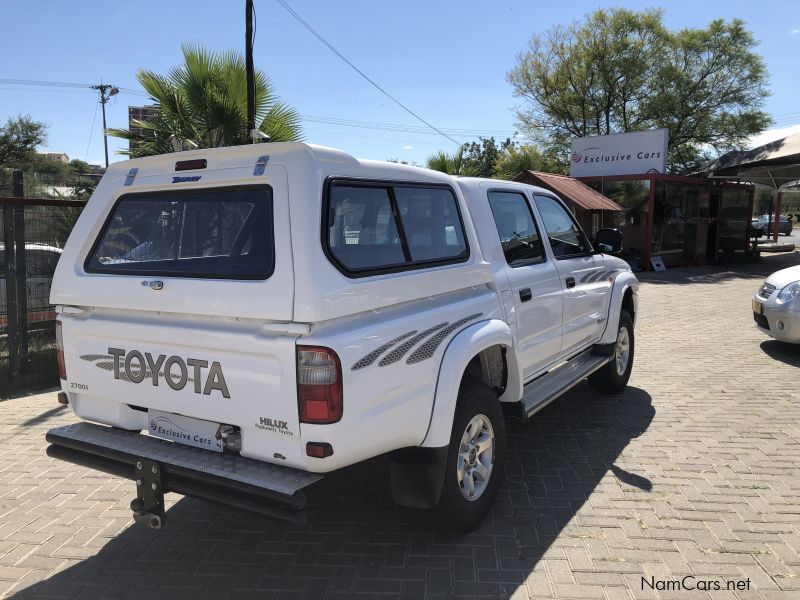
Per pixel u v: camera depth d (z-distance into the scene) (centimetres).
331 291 267
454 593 301
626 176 1977
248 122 1127
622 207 1997
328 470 268
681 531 355
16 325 657
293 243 268
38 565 332
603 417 553
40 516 386
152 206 327
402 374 297
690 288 1523
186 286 292
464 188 396
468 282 361
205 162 309
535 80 3128
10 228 649
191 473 282
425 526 361
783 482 416
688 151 3195
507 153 3412
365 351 275
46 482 436
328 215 279
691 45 2952
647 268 1959
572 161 2117
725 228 2341
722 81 3002
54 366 693
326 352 259
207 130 1127
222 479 274
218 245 296
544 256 468
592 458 461
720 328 979
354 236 294
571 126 3183
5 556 340
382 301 293
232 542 353
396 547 344
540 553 334
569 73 3030
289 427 267
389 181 321
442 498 330
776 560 324
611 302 571
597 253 560
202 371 289
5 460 473
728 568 318
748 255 2408
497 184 433
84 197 998
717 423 533
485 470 364
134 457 299
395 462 323
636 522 366
